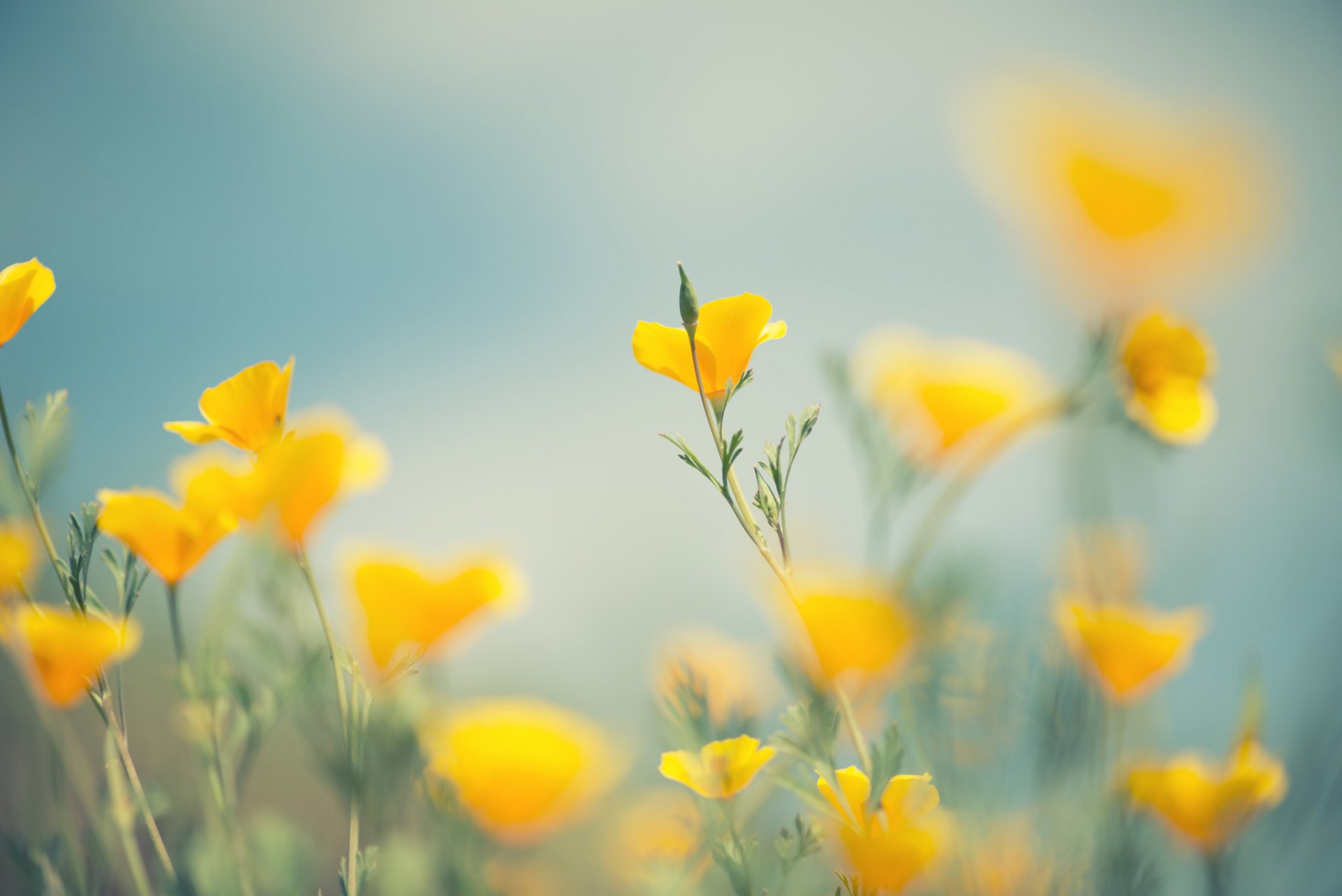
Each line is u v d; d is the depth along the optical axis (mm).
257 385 1170
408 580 1184
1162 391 1287
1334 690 1291
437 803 1167
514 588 1201
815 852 1149
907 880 1136
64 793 1188
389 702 1181
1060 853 1239
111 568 1176
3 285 1179
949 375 1298
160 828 1201
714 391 1158
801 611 1139
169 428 1167
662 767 1148
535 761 1164
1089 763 1257
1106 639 1251
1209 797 1244
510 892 1164
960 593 1217
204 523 1165
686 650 1256
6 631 1171
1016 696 1258
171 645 1267
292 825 1181
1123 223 1276
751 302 1156
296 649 1194
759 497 1151
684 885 1178
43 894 1173
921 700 1246
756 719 1245
